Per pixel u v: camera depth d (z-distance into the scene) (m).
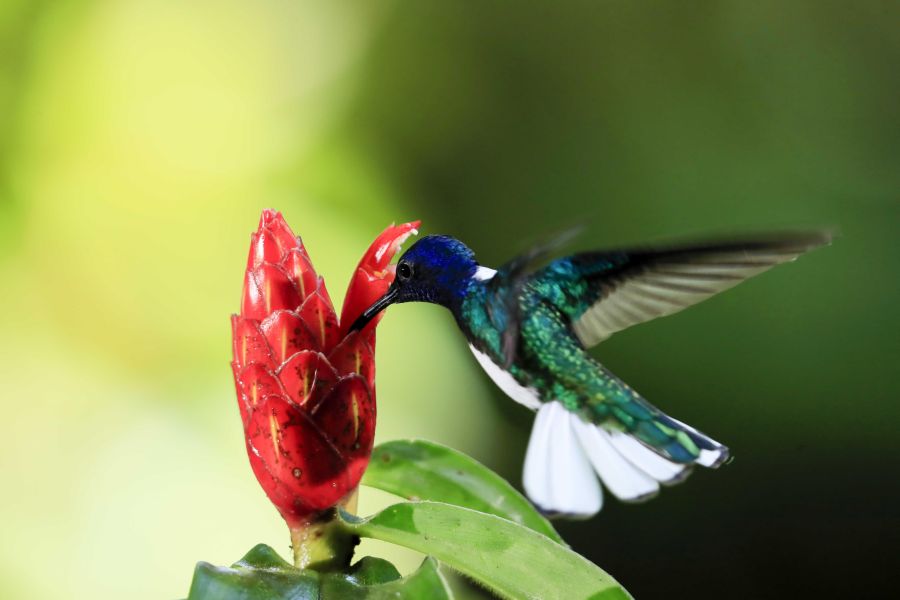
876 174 12.36
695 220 12.32
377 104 11.20
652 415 4.15
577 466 4.11
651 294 4.52
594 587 3.27
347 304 3.66
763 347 12.24
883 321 12.18
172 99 9.86
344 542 3.44
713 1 12.55
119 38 9.89
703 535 12.02
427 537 3.36
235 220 9.59
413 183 11.37
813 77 12.62
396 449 4.06
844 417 12.13
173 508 7.92
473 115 11.78
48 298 8.73
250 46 10.41
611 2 12.38
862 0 12.62
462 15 11.73
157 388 8.46
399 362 8.89
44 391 8.25
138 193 9.43
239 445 8.26
